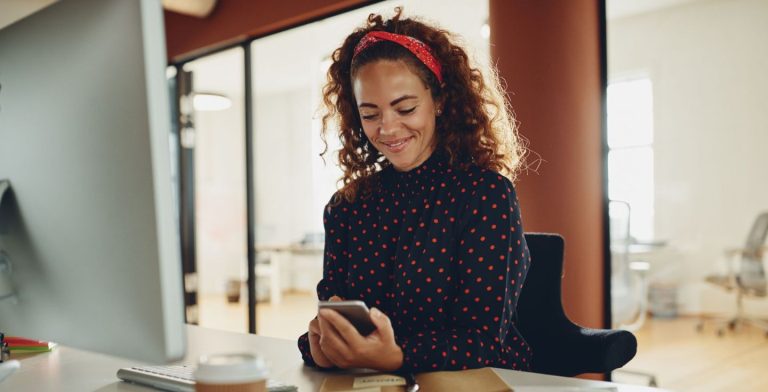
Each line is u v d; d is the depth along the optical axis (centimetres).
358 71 120
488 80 136
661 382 340
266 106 838
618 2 418
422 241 116
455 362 97
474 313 105
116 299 64
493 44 288
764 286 388
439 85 122
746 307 398
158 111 58
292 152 818
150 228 59
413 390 82
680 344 393
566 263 274
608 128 283
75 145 65
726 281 398
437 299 113
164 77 58
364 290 124
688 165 406
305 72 734
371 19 132
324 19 367
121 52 59
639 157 420
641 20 422
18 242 76
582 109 274
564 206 273
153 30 58
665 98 414
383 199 126
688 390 326
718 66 395
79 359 110
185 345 62
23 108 72
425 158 123
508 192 113
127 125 60
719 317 406
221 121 830
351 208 130
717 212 398
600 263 278
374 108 118
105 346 67
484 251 108
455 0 479
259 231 830
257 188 847
